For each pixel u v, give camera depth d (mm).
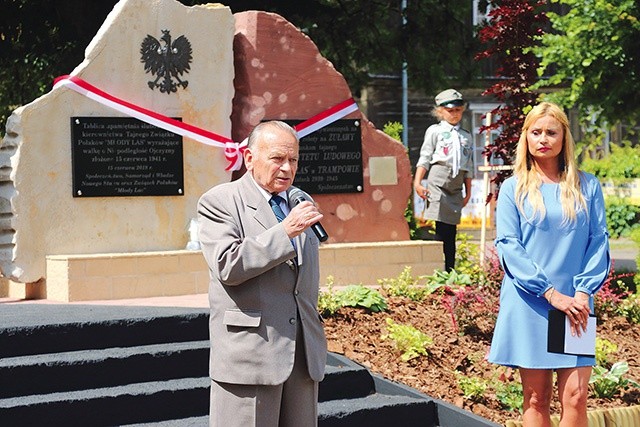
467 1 19672
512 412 7801
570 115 32219
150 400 7211
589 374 6230
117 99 10898
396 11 19656
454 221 12109
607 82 16391
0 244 10562
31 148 10422
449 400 7879
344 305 9211
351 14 19312
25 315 8227
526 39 11477
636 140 33906
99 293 10086
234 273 5160
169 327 8102
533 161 6414
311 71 11992
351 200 12164
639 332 9914
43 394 7152
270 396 5297
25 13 17969
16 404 6805
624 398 8273
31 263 10391
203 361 7820
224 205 5379
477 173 32844
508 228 6320
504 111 11461
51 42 18266
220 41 11477
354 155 12180
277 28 11844
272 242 5156
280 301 5324
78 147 10672
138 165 11000
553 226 6254
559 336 6152
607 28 15695
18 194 10320
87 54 10805
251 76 11688
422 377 8195
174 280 10430
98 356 7457
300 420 5406
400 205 12422
